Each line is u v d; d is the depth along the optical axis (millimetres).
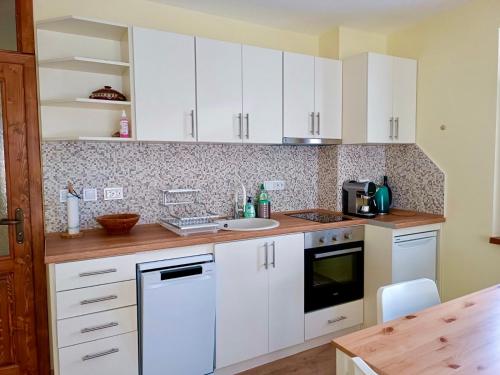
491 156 2557
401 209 3225
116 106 2266
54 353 1788
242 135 2527
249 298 2309
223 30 2777
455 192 2799
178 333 2014
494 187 2549
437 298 1604
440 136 2889
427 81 2963
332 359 2516
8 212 2145
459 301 1495
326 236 2625
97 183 2398
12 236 2148
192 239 2086
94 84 2320
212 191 2812
